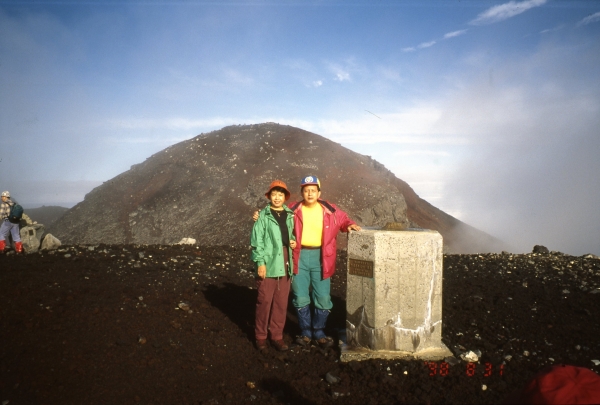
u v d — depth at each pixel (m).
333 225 5.67
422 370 4.95
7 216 10.18
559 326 6.04
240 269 9.63
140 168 68.31
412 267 5.21
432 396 4.46
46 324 5.50
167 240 54.09
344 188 59.47
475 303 7.11
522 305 6.91
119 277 7.90
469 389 4.57
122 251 10.42
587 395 2.18
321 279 5.80
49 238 10.95
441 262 5.37
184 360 5.22
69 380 4.55
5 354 4.78
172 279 8.14
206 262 9.96
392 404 4.41
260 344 5.72
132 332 5.63
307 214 5.70
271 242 5.59
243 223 54.22
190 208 58.06
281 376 5.10
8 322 5.44
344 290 8.52
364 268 5.34
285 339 6.12
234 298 7.52
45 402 4.22
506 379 4.73
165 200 60.16
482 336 5.88
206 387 4.82
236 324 6.48
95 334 5.43
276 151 65.69
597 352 5.27
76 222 60.28
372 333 5.30
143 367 4.95
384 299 5.24
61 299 6.34
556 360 5.10
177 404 4.48
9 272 7.73
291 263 5.66
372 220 56.34
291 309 7.54
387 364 5.09
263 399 4.64
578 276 8.56
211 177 62.09
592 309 6.63
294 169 61.72
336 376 4.97
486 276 8.87
